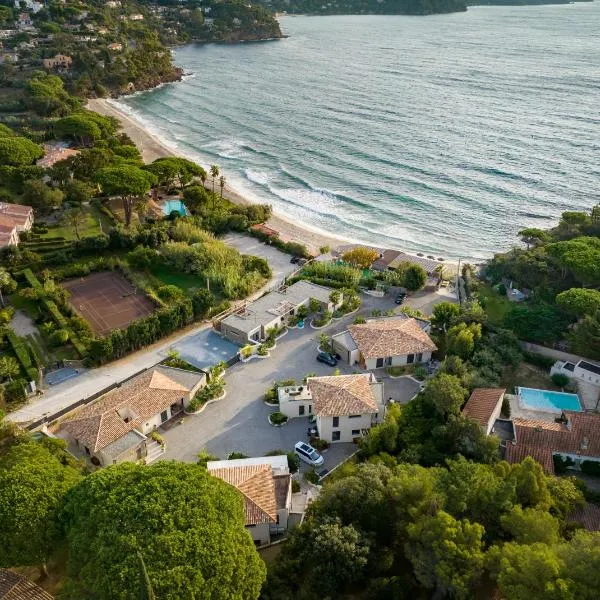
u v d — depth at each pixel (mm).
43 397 75125
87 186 135250
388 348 81000
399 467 54594
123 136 174125
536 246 107750
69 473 51844
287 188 150000
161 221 123312
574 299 82438
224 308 95000
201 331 90125
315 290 97438
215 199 133625
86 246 110688
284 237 121438
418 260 107375
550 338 81562
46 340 86312
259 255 114938
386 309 96750
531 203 137750
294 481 61594
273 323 88562
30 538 44969
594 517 54344
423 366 82062
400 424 68250
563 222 110938
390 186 148375
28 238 115000
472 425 62719
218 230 123250
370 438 64375
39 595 44156
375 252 110125
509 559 40469
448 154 166500
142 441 64625
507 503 48344
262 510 53781
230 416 72750
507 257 104875
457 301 98938
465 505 47625
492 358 77188
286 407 71875
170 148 181250
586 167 153875
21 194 136750
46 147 170750
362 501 50469
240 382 79000
